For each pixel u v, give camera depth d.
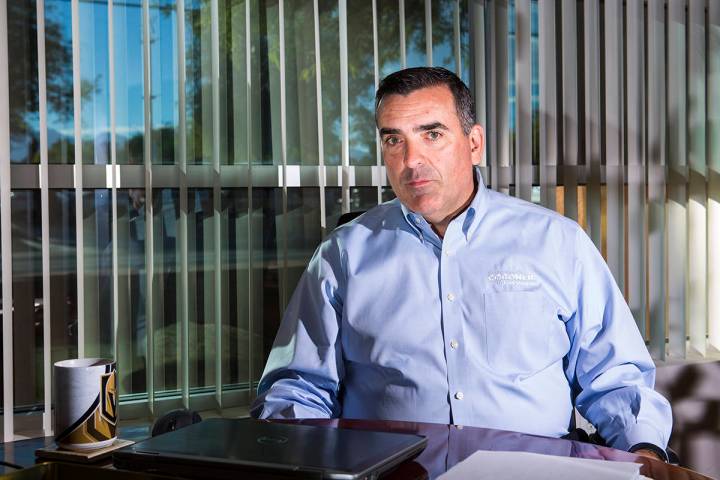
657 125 2.96
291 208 2.50
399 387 1.62
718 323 3.07
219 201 2.33
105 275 2.29
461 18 2.69
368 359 1.65
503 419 1.58
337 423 1.31
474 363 1.59
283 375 1.72
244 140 2.40
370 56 2.57
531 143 2.75
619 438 1.49
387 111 1.60
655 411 1.51
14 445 1.91
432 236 1.66
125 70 2.25
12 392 2.06
